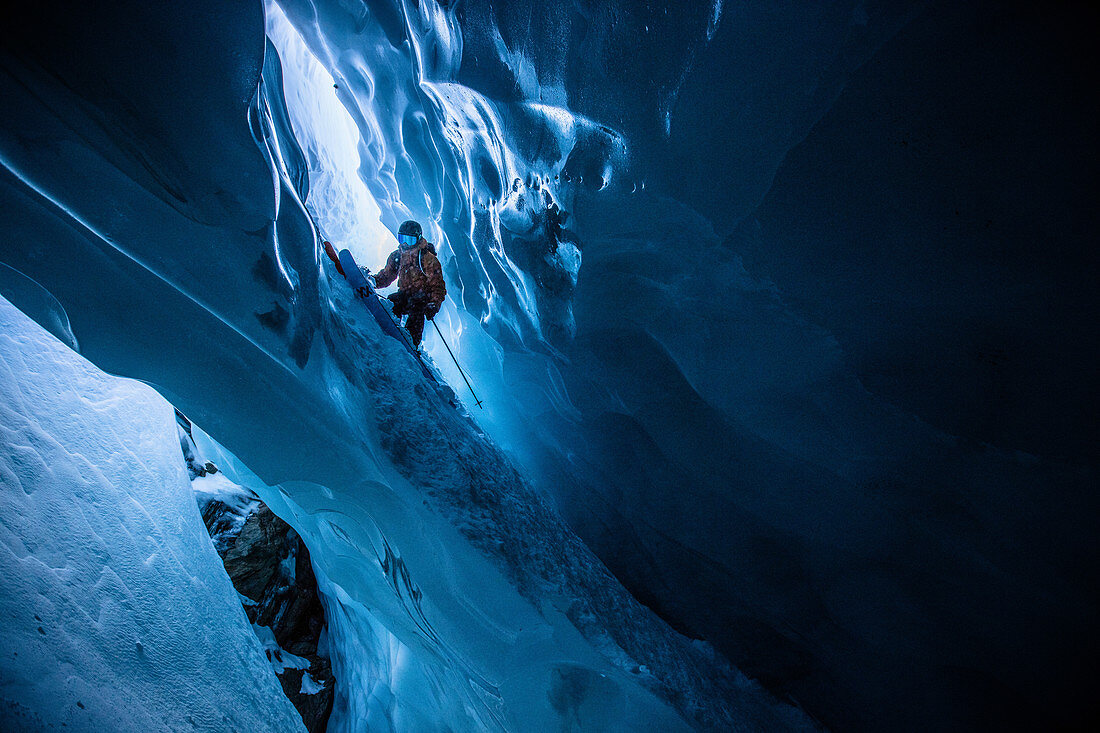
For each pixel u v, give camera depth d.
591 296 5.23
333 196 7.21
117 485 2.91
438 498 3.36
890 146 3.36
